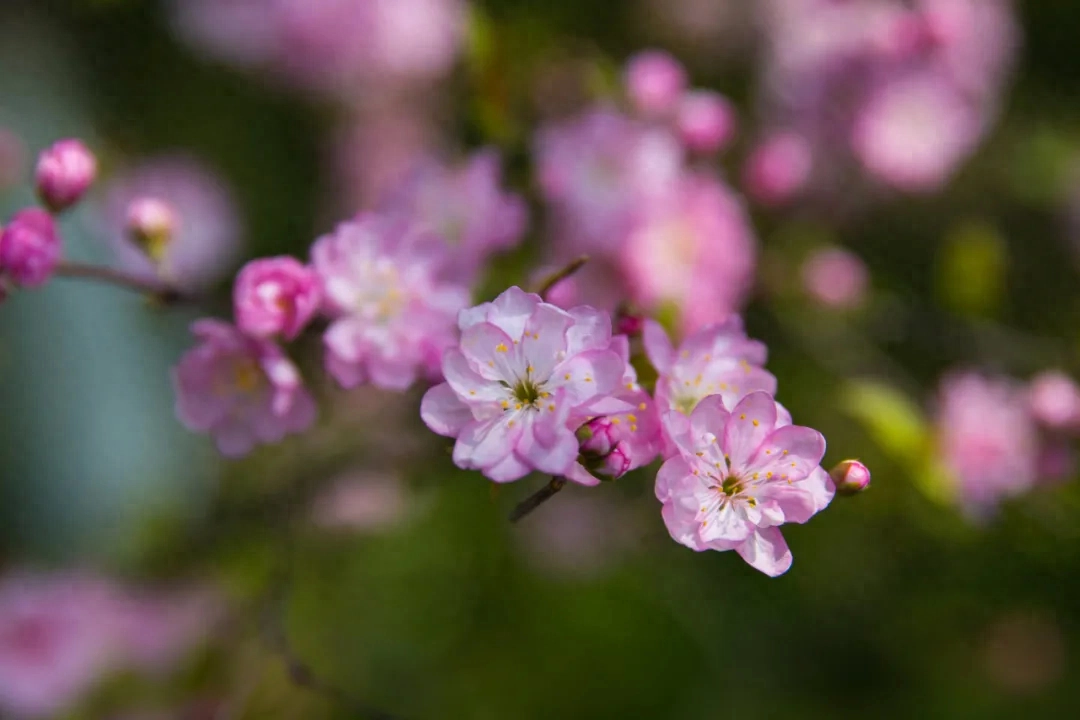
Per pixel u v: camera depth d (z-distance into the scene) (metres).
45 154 0.38
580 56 0.50
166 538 0.48
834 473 0.35
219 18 0.52
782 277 0.49
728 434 0.34
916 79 0.49
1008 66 0.54
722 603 0.57
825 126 0.50
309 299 0.37
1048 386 0.45
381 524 0.49
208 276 0.58
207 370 0.38
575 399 0.33
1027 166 0.59
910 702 0.58
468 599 0.56
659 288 0.43
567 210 0.43
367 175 0.57
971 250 0.47
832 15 0.51
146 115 0.61
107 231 0.56
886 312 0.52
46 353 0.56
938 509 0.48
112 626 0.46
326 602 0.52
